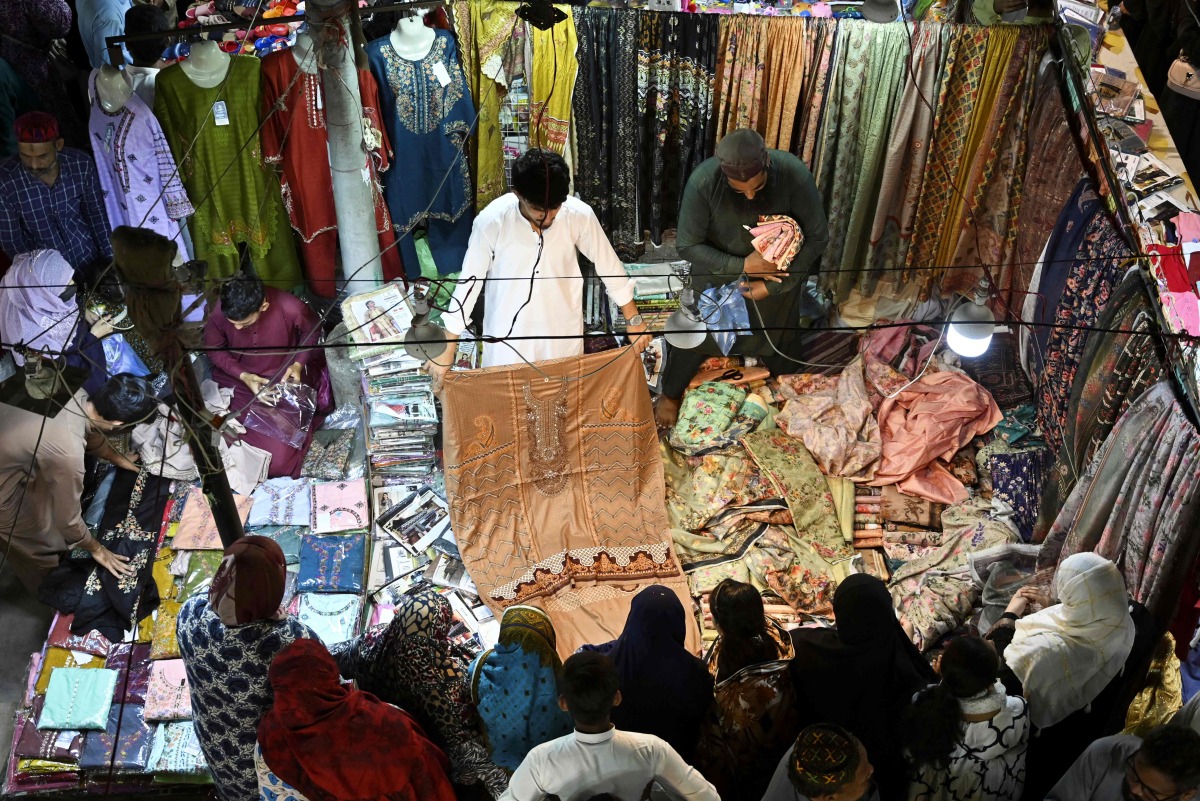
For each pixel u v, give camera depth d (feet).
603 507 17.40
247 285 17.72
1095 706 12.91
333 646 13.57
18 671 16.79
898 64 18.08
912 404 18.67
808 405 18.56
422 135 18.49
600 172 19.40
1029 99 18.44
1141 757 9.80
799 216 17.54
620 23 17.98
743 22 18.03
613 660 12.21
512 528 17.22
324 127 18.15
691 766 11.73
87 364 18.38
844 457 18.08
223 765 12.92
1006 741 11.17
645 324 18.70
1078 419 16.62
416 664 12.43
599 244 16.72
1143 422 14.35
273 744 11.19
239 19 20.94
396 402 18.15
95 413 16.53
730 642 12.48
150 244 11.01
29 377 13.11
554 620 16.33
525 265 16.51
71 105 21.84
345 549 17.08
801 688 11.96
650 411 17.71
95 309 18.45
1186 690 14.39
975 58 18.03
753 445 18.11
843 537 17.46
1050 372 18.01
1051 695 12.42
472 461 17.17
